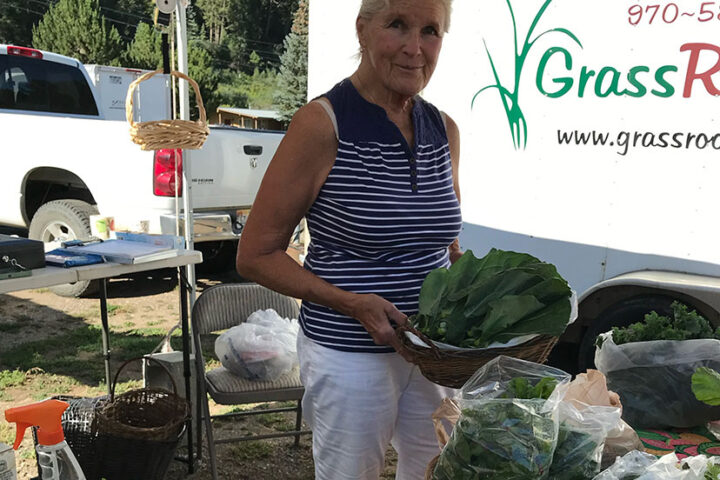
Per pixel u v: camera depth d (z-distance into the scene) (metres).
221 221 5.41
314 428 1.73
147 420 2.80
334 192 1.54
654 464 1.24
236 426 3.56
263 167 5.84
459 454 1.20
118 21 44.38
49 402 1.57
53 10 31.56
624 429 1.53
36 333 4.91
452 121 1.84
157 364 3.16
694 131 2.86
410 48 1.50
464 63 3.54
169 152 4.96
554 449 1.20
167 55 3.10
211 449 2.88
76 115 6.70
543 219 3.36
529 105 3.34
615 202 3.12
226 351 2.87
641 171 3.03
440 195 1.64
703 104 2.83
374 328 1.50
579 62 3.15
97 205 5.43
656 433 2.01
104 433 2.53
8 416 1.53
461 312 1.47
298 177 1.53
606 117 3.10
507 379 1.35
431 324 1.48
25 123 5.68
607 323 3.26
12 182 5.87
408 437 1.76
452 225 1.66
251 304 3.20
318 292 1.54
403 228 1.56
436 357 1.39
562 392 1.28
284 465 3.18
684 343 2.01
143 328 5.04
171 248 2.79
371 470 1.70
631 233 3.09
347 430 1.63
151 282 6.43
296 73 33.81
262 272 1.56
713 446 1.92
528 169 3.38
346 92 1.57
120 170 5.16
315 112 1.53
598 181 3.16
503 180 3.47
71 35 31.16
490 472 1.17
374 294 1.54
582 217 3.23
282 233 1.57
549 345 1.48
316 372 1.64
